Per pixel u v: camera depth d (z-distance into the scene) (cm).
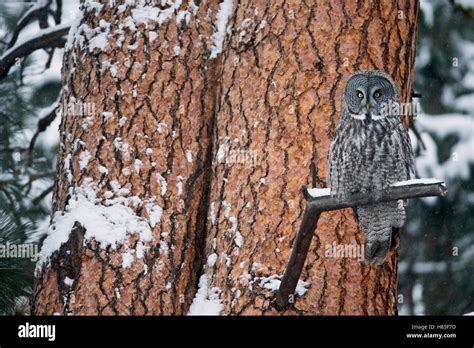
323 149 693
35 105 1115
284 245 682
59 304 708
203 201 742
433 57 1340
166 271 717
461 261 1330
